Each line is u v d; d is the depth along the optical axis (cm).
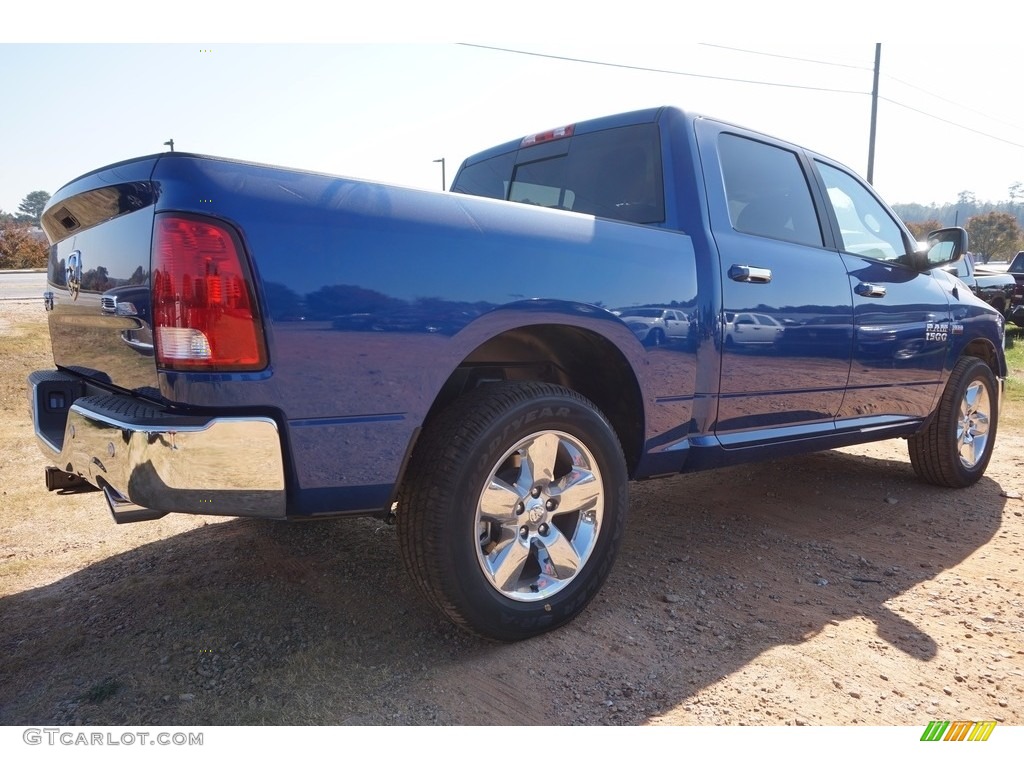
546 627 247
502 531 240
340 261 199
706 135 318
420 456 225
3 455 485
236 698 212
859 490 449
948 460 439
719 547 347
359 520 362
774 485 457
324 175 204
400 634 250
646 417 276
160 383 193
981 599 296
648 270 270
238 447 189
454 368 221
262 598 274
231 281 186
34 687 217
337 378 201
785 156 360
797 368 332
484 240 227
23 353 830
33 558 314
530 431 237
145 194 195
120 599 274
